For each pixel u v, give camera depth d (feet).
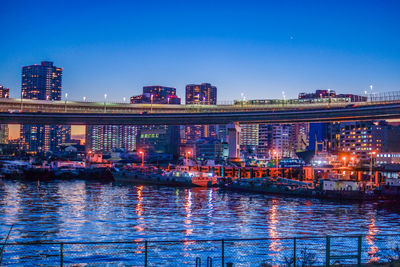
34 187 564.71
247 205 387.14
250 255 193.47
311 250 203.31
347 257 131.44
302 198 448.24
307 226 281.33
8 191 495.41
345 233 257.96
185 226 273.33
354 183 438.40
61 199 418.92
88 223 279.90
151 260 186.60
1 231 250.57
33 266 177.47
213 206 377.09
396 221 306.96
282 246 211.82
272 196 468.75
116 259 188.24
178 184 613.52
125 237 237.86
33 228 260.62
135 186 610.24
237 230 262.26
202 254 196.44
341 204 400.67
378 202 418.51
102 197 444.55
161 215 318.86
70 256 192.54
